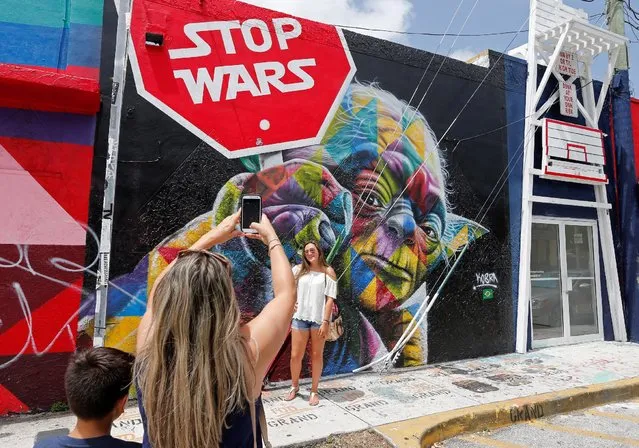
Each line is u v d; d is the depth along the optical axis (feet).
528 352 23.88
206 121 17.25
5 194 14.21
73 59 15.64
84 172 15.21
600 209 27.48
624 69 28.71
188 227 16.63
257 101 18.25
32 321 14.23
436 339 21.48
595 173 26.71
